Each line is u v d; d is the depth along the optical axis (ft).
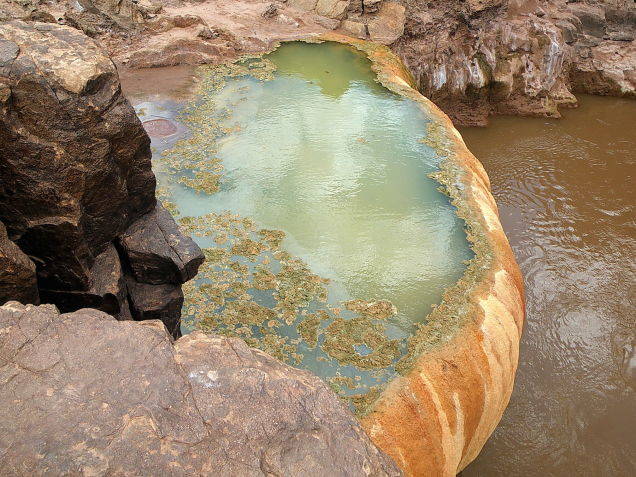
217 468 10.57
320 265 36.40
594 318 49.01
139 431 10.77
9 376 11.48
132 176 21.59
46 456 10.28
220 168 44.09
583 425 41.60
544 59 74.08
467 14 70.69
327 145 47.67
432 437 27.63
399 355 30.55
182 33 60.90
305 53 62.08
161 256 22.03
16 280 16.96
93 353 12.00
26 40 19.21
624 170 66.49
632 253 55.36
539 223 58.70
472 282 35.60
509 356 32.63
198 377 11.87
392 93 55.98
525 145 70.28
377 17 68.39
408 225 40.04
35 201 18.81
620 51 80.69
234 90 54.70
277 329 31.96
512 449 39.75
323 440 11.31
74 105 18.84
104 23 58.49
